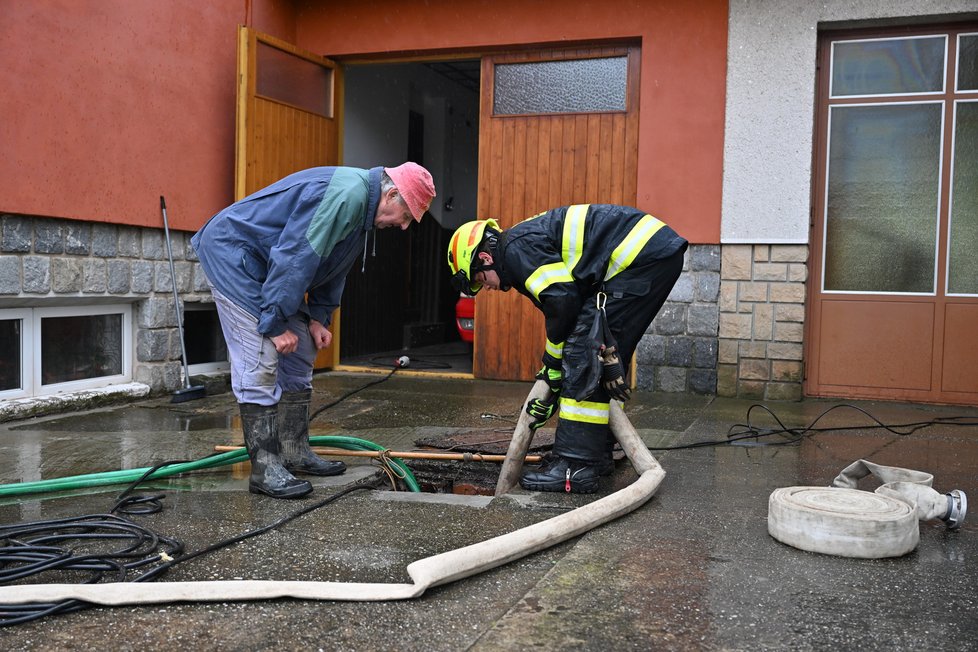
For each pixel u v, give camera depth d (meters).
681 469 3.96
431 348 10.34
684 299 6.69
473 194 13.05
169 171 6.22
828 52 6.45
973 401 6.21
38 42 5.08
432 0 7.27
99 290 5.68
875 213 6.41
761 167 6.44
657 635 2.03
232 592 2.24
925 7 6.00
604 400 3.51
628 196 6.93
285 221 3.36
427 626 2.09
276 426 3.48
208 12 6.56
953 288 6.26
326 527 2.96
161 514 3.13
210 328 6.90
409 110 10.77
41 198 5.14
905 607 2.23
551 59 7.11
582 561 2.59
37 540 2.71
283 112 7.05
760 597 2.29
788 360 6.44
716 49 6.52
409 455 3.90
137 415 5.43
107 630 2.05
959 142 6.20
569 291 3.38
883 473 3.31
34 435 4.72
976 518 3.17
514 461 3.61
